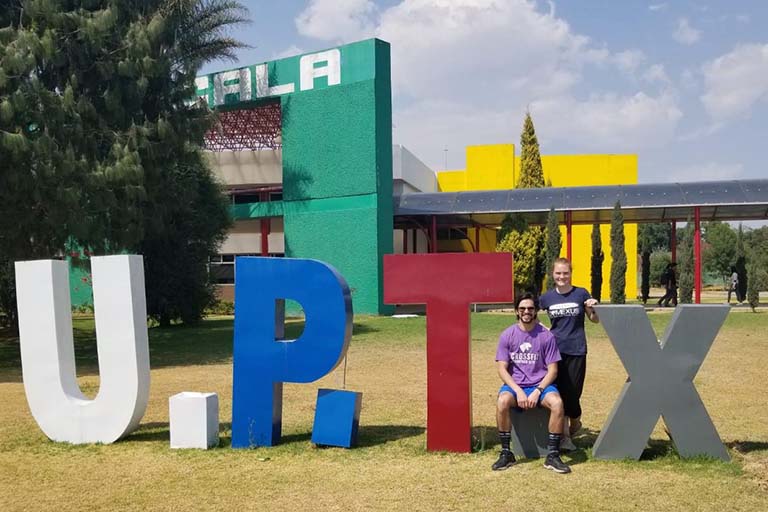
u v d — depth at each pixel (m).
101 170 14.06
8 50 12.62
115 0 14.52
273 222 28.83
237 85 25.50
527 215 26.72
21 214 13.81
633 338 6.02
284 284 6.71
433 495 5.18
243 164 28.77
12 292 21.12
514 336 6.27
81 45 14.67
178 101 16.84
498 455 6.29
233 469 5.99
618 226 23.69
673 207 23.48
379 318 22.06
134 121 15.66
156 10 16.33
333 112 23.84
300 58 24.41
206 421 6.70
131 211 14.72
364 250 23.31
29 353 7.19
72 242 16.88
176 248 22.08
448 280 6.46
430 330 6.50
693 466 5.79
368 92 23.19
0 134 12.40
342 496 5.20
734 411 8.05
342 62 23.66
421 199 26.67
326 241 24.09
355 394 6.73
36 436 7.34
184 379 11.34
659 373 5.99
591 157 33.75
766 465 5.75
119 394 6.91
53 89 15.13
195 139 17.06
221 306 29.59
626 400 6.02
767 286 40.88
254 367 6.77
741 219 26.66
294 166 24.72
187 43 19.41
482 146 34.62
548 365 6.13
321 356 6.56
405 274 6.56
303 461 6.20
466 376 6.41
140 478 5.77
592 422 7.62
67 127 13.83
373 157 23.14
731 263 49.44
